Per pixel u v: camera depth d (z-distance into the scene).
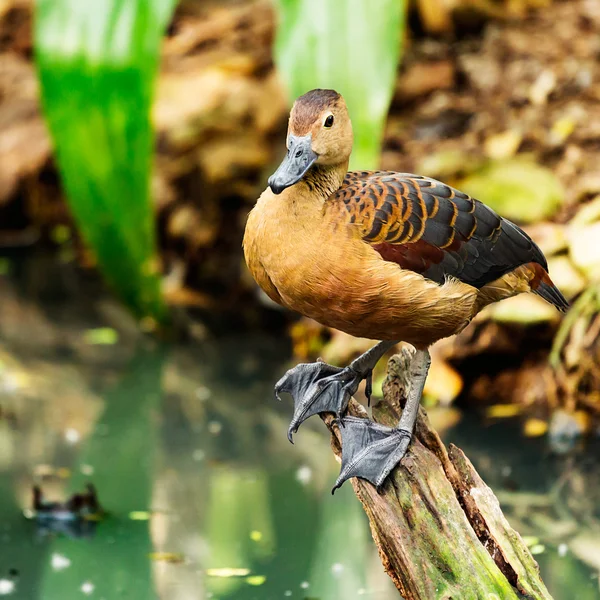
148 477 8.71
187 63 14.34
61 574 7.28
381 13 9.06
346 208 5.45
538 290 6.28
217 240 12.63
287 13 9.20
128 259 10.45
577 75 12.51
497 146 11.94
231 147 12.88
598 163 11.29
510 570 5.62
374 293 5.44
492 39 13.54
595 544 7.50
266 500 8.35
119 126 9.68
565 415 9.40
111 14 9.52
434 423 9.53
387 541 5.56
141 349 11.49
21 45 15.96
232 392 10.40
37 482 8.58
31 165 14.41
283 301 5.70
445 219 5.63
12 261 14.14
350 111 9.02
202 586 7.14
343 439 5.84
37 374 10.78
